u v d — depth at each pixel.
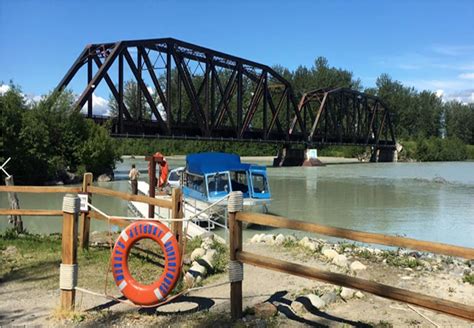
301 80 144.50
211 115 63.31
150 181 16.44
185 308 6.57
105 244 11.23
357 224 22.78
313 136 85.19
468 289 7.98
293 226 5.59
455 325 6.01
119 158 50.72
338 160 111.06
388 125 115.00
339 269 9.32
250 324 5.86
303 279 8.29
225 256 9.94
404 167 80.50
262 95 72.19
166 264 6.00
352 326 5.90
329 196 35.25
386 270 9.30
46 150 42.97
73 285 6.23
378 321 6.11
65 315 6.04
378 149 106.81
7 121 39.62
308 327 5.83
